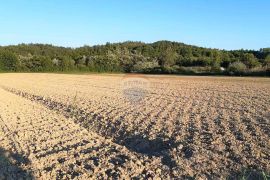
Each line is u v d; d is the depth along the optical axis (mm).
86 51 108688
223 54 96375
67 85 40844
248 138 13352
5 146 13547
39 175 10398
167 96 28016
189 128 15469
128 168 10727
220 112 19406
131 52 108062
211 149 12273
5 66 82562
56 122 17938
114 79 52688
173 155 11867
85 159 11797
